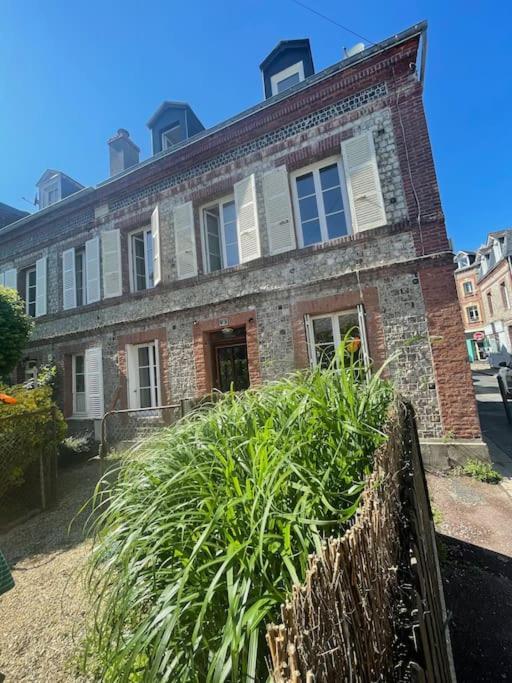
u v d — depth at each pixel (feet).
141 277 30.37
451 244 18.21
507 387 25.80
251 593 3.70
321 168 22.63
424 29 18.45
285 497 4.60
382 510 3.98
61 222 33.81
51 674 6.39
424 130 19.12
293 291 21.68
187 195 26.61
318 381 6.57
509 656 6.65
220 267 26.68
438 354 17.72
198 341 24.79
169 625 3.31
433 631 4.36
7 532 13.32
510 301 68.85
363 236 19.90
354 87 20.84
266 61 28.58
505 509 12.57
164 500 4.96
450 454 16.88
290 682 2.08
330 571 2.76
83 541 11.89
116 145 36.24
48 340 32.17
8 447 14.99
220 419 6.89
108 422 27.40
